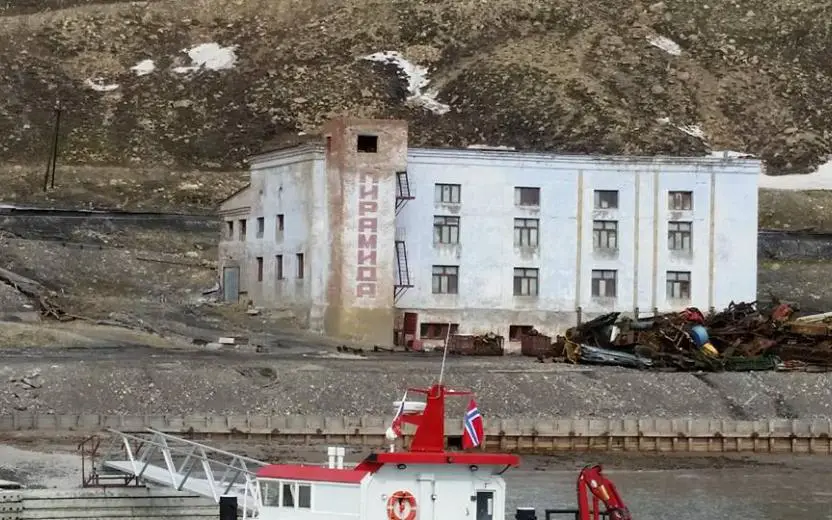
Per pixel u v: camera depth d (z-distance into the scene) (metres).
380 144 105.88
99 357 83.69
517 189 109.50
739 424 79.06
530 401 81.06
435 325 107.88
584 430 77.19
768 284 137.00
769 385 86.81
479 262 108.81
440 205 108.38
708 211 111.56
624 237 110.56
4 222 140.12
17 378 74.31
